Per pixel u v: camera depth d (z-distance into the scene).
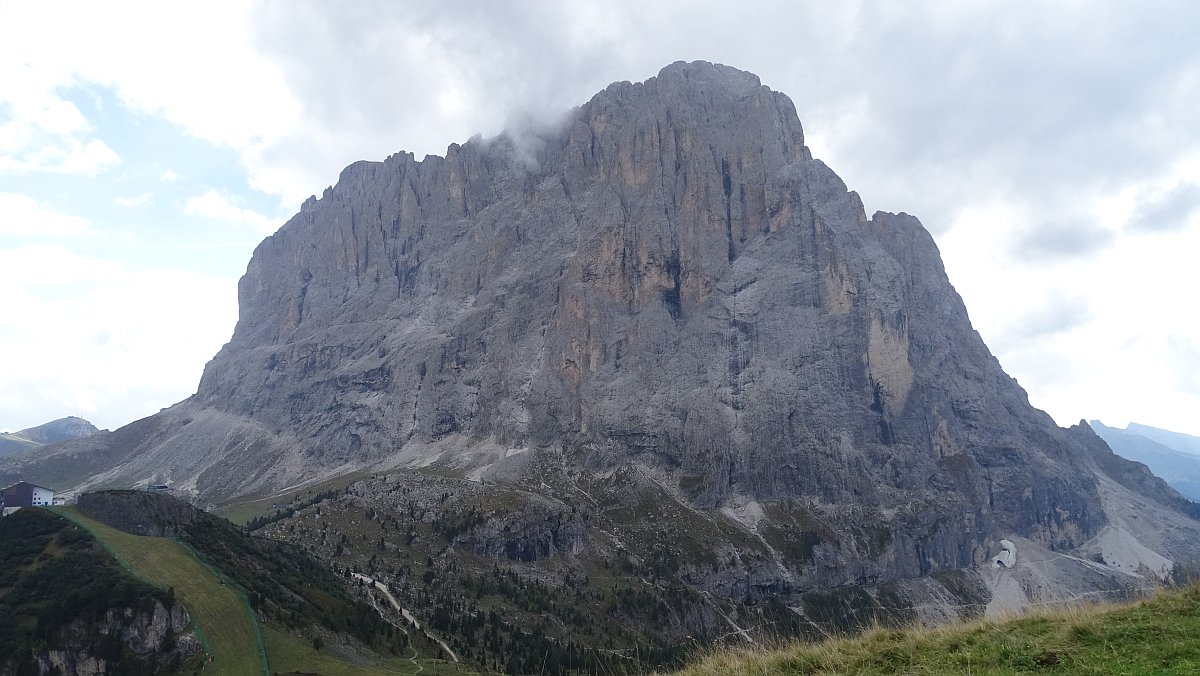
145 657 109.12
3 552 125.12
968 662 28.70
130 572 121.81
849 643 33.91
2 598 113.31
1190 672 23.98
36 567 120.88
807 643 35.19
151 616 112.25
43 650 105.56
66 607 110.50
